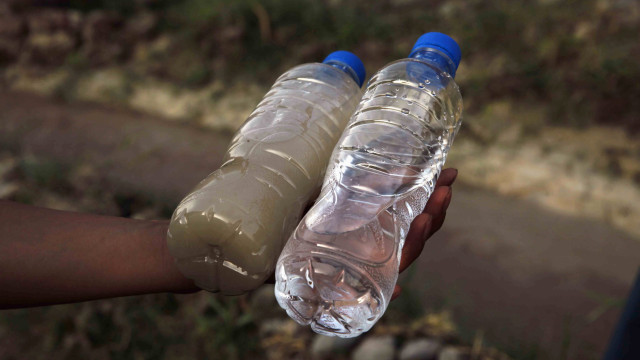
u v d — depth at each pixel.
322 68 0.47
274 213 0.36
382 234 0.36
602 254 1.25
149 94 2.07
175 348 0.92
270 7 2.12
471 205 1.43
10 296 0.36
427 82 0.44
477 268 1.18
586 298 1.11
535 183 1.52
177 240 0.35
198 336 0.93
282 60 2.08
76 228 0.38
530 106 1.75
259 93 2.01
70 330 0.96
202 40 2.17
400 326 0.92
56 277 0.36
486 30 1.90
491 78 1.81
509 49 1.85
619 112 1.67
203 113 1.95
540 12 1.90
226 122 1.90
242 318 0.92
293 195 0.38
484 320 1.03
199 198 0.35
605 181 1.52
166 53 2.20
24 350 0.94
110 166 1.54
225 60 2.12
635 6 1.83
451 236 1.28
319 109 0.44
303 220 0.37
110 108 2.00
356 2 2.18
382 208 0.38
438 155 0.45
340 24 2.06
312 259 0.34
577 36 1.80
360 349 0.87
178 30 2.26
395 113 0.43
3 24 2.29
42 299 0.36
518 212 1.41
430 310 1.00
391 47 1.99
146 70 2.18
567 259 1.22
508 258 1.22
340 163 0.40
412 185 0.41
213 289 0.37
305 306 0.35
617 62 1.70
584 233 1.34
